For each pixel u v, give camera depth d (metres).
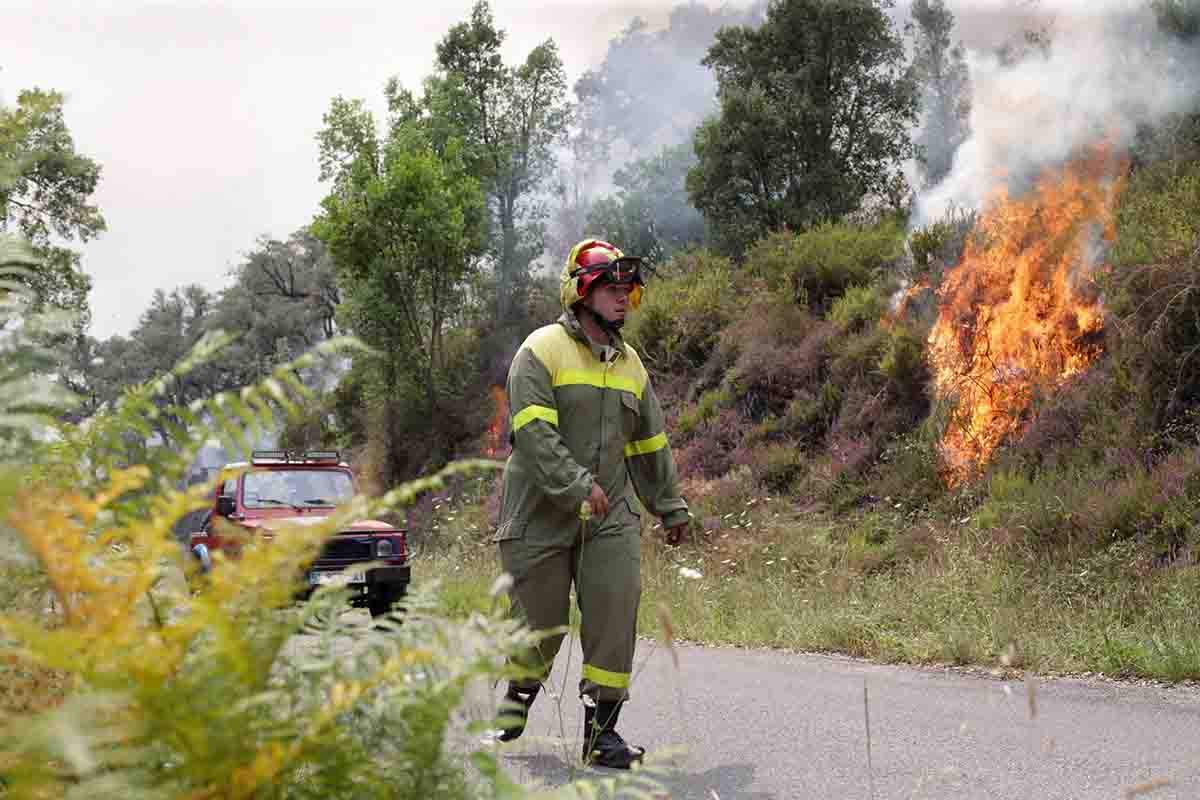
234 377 58.66
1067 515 9.53
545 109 39.78
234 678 0.63
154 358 67.88
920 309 15.12
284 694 0.67
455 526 14.93
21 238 0.79
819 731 5.48
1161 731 5.29
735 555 11.61
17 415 0.60
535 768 4.14
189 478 0.68
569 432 4.55
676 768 0.95
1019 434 12.05
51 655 0.58
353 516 0.68
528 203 40.66
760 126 26.89
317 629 0.75
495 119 39.47
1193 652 6.71
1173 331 11.05
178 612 0.64
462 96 37.78
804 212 26.27
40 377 0.61
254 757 0.63
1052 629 7.81
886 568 10.72
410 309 32.16
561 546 4.49
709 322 19.30
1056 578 8.80
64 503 0.60
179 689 0.60
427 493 19.09
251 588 0.66
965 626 7.98
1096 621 7.77
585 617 4.46
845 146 28.59
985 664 7.36
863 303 16.19
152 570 0.62
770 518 12.73
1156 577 8.37
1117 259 12.21
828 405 15.05
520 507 4.55
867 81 28.22
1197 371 10.69
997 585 8.80
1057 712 5.79
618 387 4.63
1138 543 8.88
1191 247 11.54
